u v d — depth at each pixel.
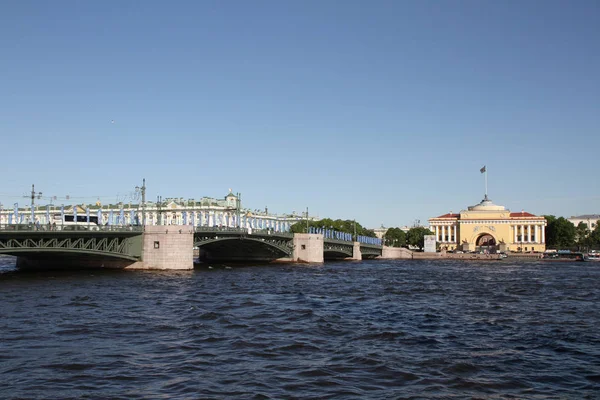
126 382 29.94
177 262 95.94
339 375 31.61
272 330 43.84
